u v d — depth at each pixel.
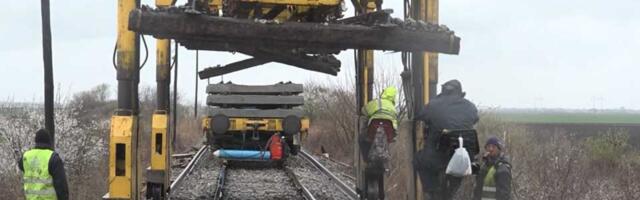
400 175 14.91
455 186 8.30
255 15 9.60
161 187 11.53
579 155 15.80
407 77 9.93
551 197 12.28
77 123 19.44
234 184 17.20
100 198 14.45
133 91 9.08
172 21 7.85
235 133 22.66
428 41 8.20
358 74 12.75
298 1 9.27
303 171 20.17
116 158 8.96
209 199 13.85
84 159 18.66
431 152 8.27
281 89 22.33
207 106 22.56
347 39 8.20
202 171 20.33
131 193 8.98
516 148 15.20
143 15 7.78
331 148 28.91
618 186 13.77
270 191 15.82
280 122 22.27
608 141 21.30
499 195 7.73
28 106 18.83
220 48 11.12
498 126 19.34
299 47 8.84
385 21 8.14
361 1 10.80
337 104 29.23
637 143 25.84
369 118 10.60
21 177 15.27
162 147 11.58
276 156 21.48
